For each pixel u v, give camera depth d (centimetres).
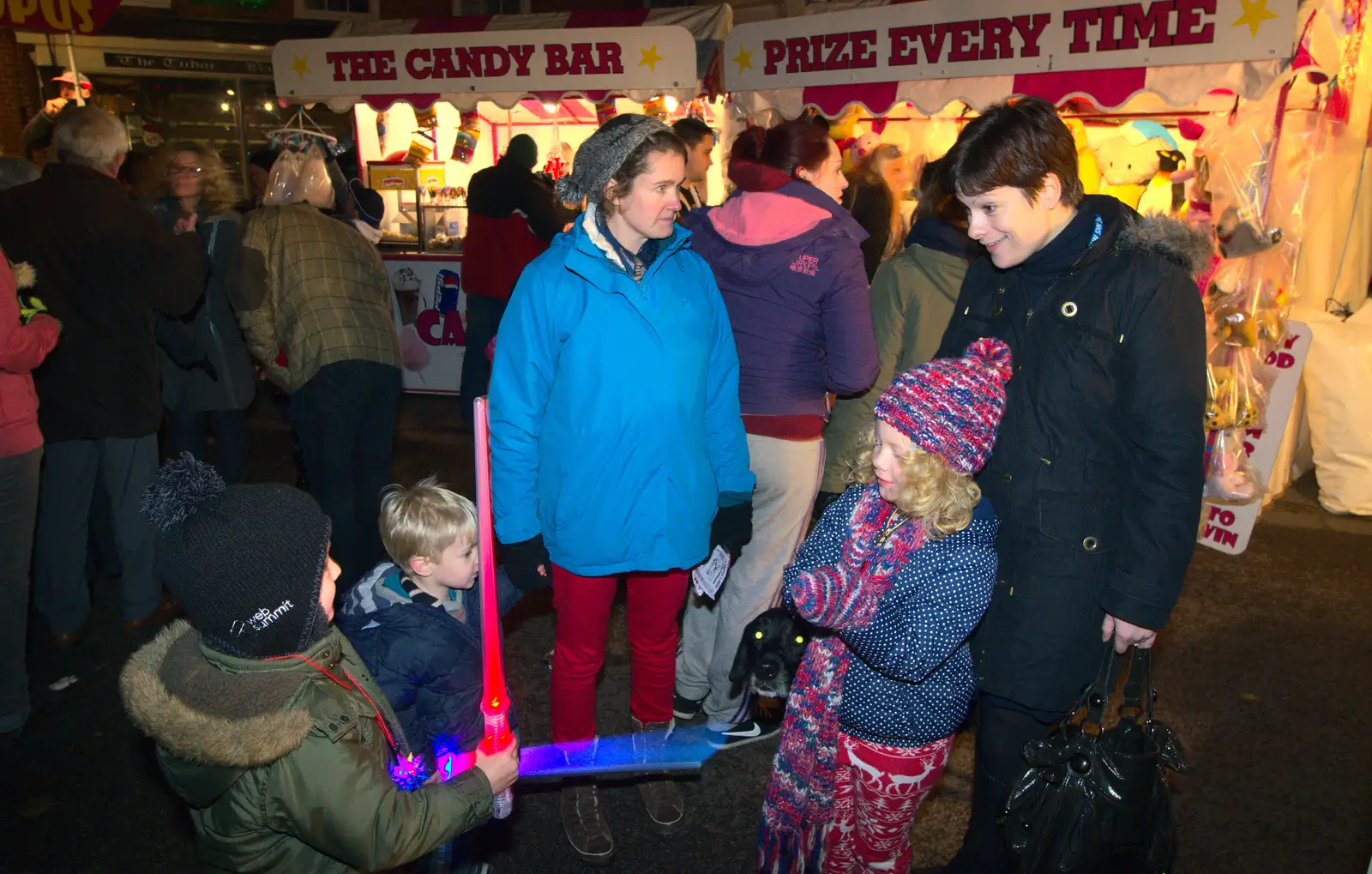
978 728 226
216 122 1141
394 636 228
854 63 432
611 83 534
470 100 558
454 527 227
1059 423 194
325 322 374
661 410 240
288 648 138
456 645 232
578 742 273
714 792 302
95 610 413
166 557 133
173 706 131
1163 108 503
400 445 651
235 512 133
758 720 326
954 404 181
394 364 395
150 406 364
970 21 389
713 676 315
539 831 283
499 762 162
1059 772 192
